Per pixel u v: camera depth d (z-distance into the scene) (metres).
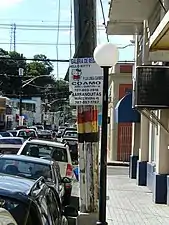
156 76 14.30
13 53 85.19
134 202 16.44
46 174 11.44
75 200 16.52
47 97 108.31
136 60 20.11
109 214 14.24
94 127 10.72
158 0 15.32
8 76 82.94
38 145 17.00
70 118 123.88
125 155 36.44
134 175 24.72
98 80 10.55
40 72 93.75
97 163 10.80
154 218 13.75
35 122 107.56
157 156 16.33
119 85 37.09
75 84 10.59
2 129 70.88
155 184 16.16
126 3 16.06
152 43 12.13
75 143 29.75
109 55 9.88
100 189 9.77
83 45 10.55
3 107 71.69
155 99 14.30
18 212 4.90
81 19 10.55
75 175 19.62
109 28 20.17
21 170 11.47
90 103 10.57
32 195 5.27
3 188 5.27
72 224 11.27
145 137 21.34
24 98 104.88
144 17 18.02
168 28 10.20
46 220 5.39
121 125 36.59
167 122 15.67
